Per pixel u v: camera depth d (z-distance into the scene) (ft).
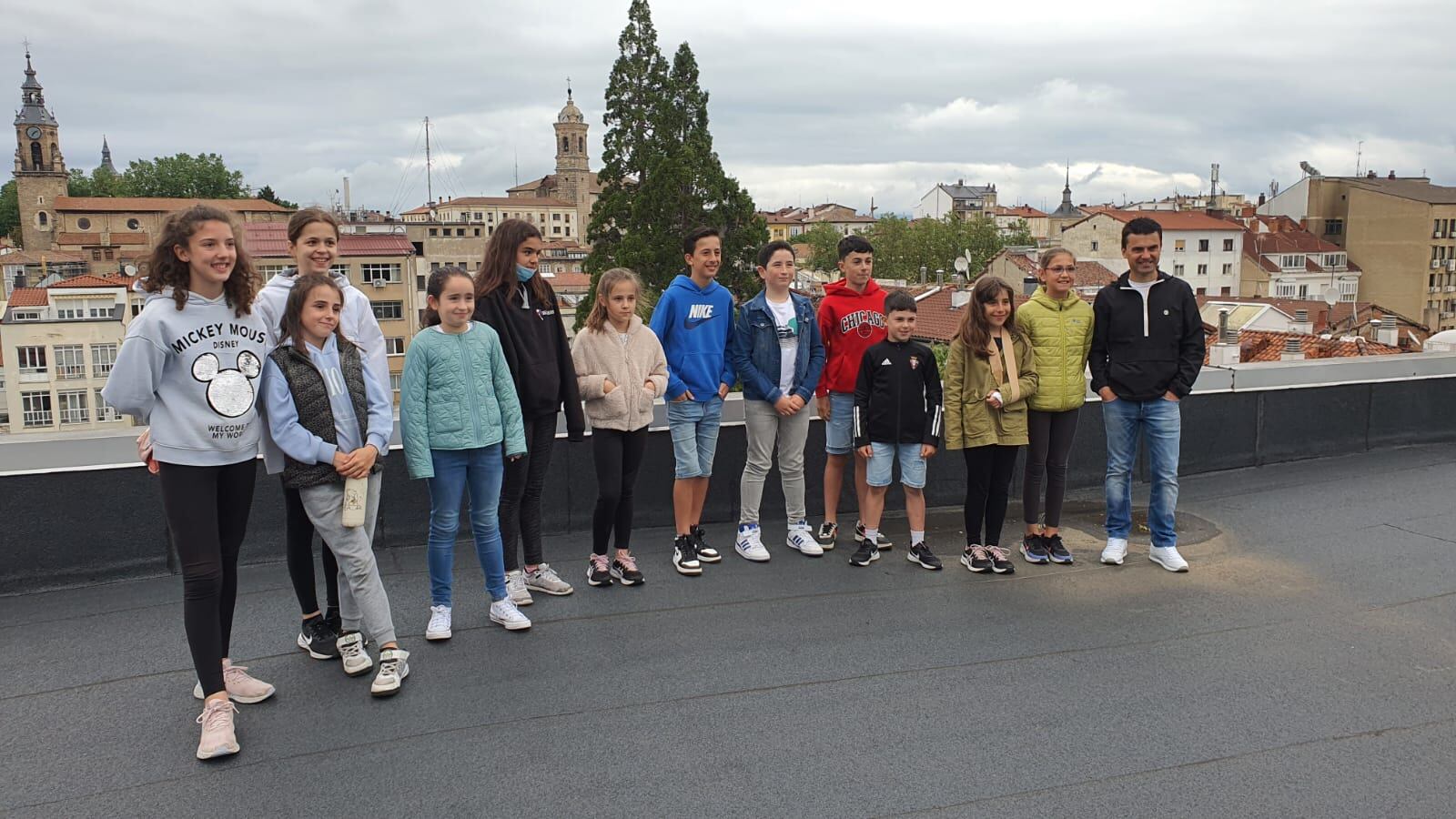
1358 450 24.47
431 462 12.46
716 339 15.83
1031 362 15.51
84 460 15.14
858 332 16.97
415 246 220.84
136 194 356.79
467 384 12.57
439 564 12.89
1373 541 17.22
